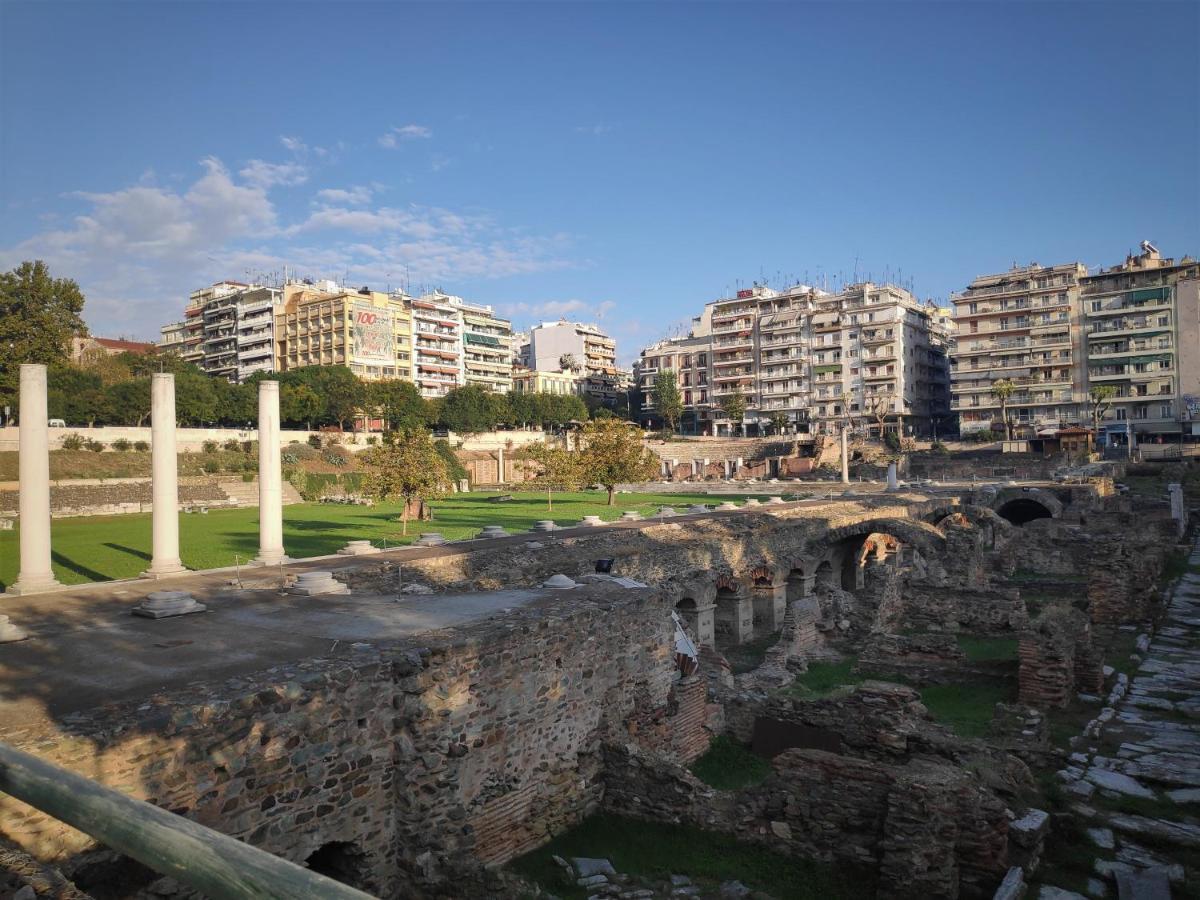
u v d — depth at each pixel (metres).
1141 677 26.86
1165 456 109.06
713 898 13.22
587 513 67.94
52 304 80.50
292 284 165.38
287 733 12.22
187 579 26.17
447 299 185.62
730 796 15.91
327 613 19.14
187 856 2.69
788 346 159.62
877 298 152.25
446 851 13.25
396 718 13.80
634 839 15.82
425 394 165.12
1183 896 13.30
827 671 28.95
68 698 12.47
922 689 26.31
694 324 189.12
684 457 146.88
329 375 125.19
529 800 15.72
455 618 17.62
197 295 193.62
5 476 75.62
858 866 14.11
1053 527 56.25
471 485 120.38
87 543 47.56
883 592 34.16
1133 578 34.88
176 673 13.84
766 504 60.56
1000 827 13.76
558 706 16.66
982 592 34.25
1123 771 18.70
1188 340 120.94
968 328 140.00
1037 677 23.91
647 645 19.66
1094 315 128.25
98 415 96.00
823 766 14.81
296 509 76.81
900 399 145.88
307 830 12.37
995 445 120.94
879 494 75.44
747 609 40.06
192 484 87.31
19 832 9.37
